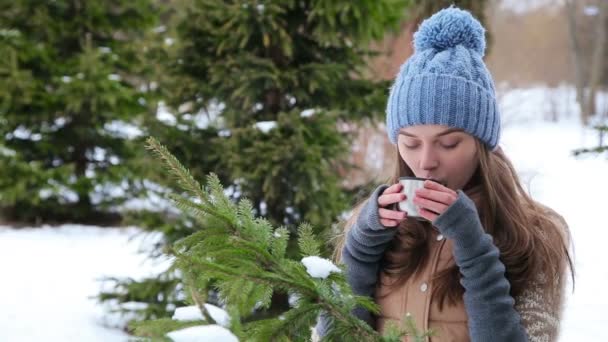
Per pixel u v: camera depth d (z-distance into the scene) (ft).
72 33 30.89
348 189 14.93
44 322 18.83
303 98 14.14
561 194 29.43
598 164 34.06
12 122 29.86
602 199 28.14
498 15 82.48
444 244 5.21
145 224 14.90
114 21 31.73
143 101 30.83
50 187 29.45
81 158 31.73
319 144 14.07
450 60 5.09
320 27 13.71
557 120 67.67
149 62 14.93
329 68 13.80
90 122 30.66
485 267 4.49
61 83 28.86
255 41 14.25
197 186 4.08
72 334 17.94
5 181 28.66
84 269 24.17
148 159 13.93
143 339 3.20
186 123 14.61
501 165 5.43
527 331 4.68
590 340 15.61
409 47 18.98
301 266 3.98
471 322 4.52
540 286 4.92
